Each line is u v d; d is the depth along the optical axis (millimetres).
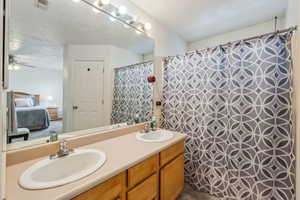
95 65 1478
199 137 1770
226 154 1563
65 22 1247
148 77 1959
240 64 1456
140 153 1089
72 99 1329
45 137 1138
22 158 937
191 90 1838
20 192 635
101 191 783
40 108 1122
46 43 1151
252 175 1396
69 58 1296
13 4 976
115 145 1264
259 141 1347
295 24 1269
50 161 917
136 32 1807
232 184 1518
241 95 1447
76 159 1018
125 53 1719
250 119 1396
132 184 980
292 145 1214
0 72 464
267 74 1308
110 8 1503
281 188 1262
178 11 1841
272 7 1737
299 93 1056
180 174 1573
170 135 1604
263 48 1330
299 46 1055
